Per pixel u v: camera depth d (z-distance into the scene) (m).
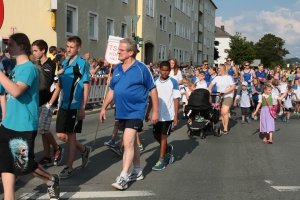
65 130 5.39
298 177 5.76
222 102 9.97
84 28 20.06
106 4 22.84
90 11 20.66
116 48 9.23
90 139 8.63
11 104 3.88
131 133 4.97
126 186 5.03
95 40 21.52
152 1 32.22
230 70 15.10
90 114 13.35
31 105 3.90
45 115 5.88
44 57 5.76
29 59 3.96
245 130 10.69
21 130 3.84
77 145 5.97
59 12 17.34
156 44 34.91
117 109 5.06
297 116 14.51
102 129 10.10
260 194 4.92
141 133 9.71
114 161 6.59
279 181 5.53
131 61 5.09
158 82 6.09
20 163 3.86
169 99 6.04
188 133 9.78
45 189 4.95
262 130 8.68
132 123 4.98
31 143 3.91
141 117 5.02
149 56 33.72
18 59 3.89
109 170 6.00
